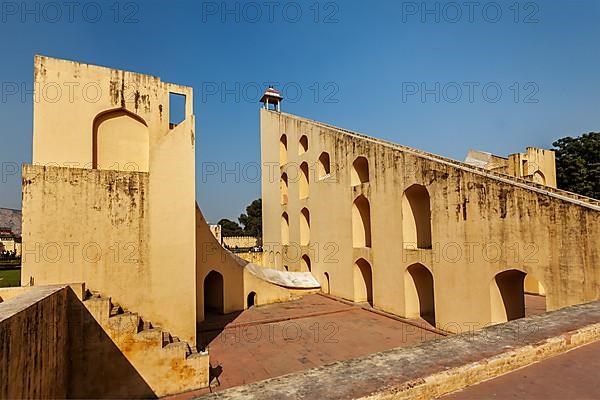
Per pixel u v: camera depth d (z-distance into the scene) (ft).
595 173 83.66
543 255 28.48
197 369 27.43
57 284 26.63
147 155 36.78
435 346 11.09
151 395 26.05
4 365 14.17
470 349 10.78
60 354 22.66
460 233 36.45
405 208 45.60
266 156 91.15
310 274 69.31
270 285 58.65
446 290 38.09
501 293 33.50
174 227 32.73
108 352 25.52
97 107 34.32
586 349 12.13
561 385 9.58
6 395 14.34
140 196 31.45
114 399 25.38
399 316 45.83
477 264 34.37
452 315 37.27
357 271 56.70
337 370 9.28
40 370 18.75
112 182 30.42
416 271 45.85
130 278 30.53
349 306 54.34
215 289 54.95
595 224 25.04
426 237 46.65
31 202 27.61
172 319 31.96
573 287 26.30
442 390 8.98
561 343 11.79
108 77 35.06
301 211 74.18
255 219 195.93
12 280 60.85
